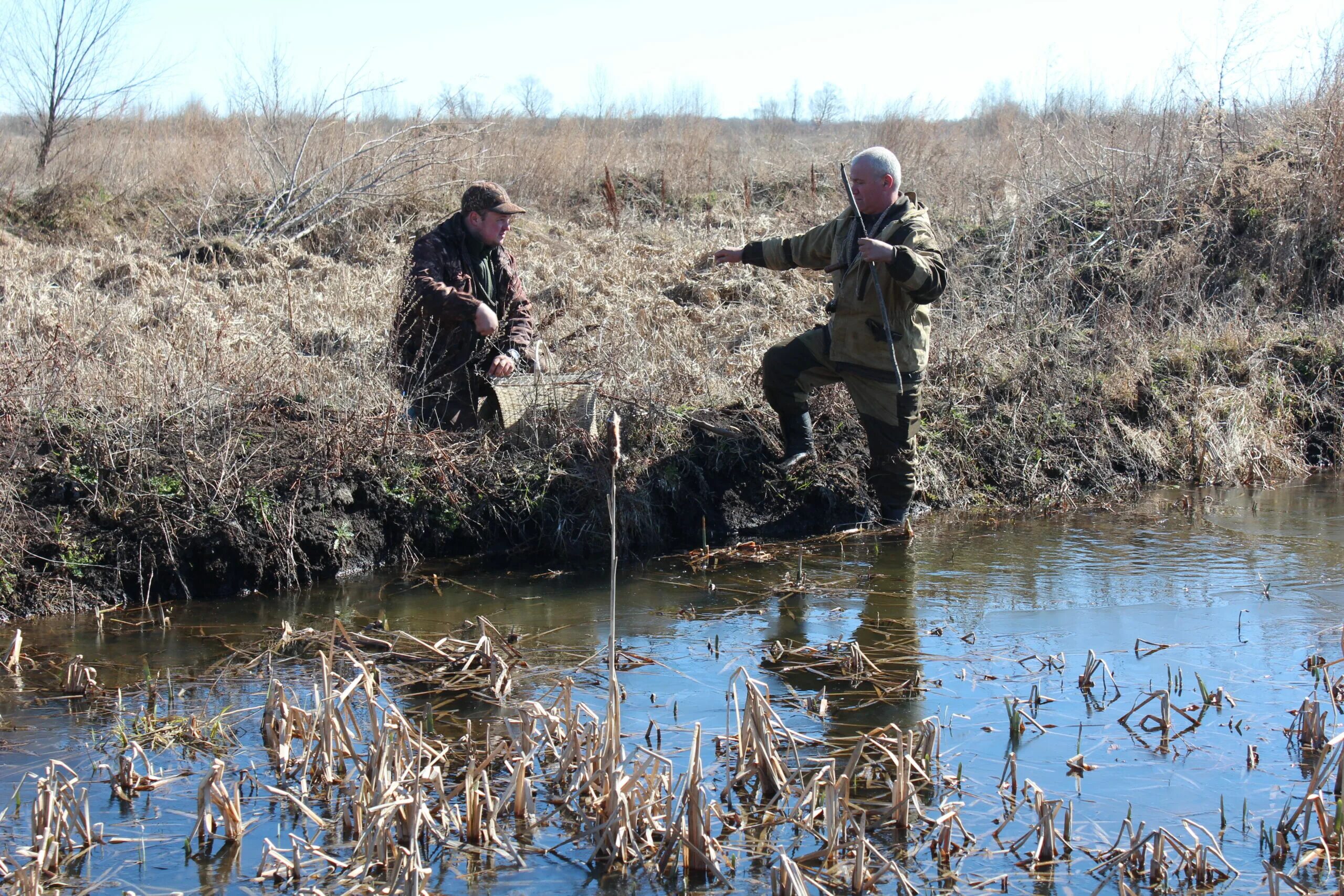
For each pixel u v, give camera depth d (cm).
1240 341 944
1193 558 629
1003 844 338
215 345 680
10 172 1377
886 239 605
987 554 644
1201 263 1064
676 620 536
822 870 325
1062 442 808
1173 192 1142
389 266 1044
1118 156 1197
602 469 654
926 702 438
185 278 930
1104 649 492
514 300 675
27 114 1440
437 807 350
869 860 328
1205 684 450
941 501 750
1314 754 392
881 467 665
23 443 572
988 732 411
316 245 1139
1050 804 331
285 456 614
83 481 568
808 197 1437
